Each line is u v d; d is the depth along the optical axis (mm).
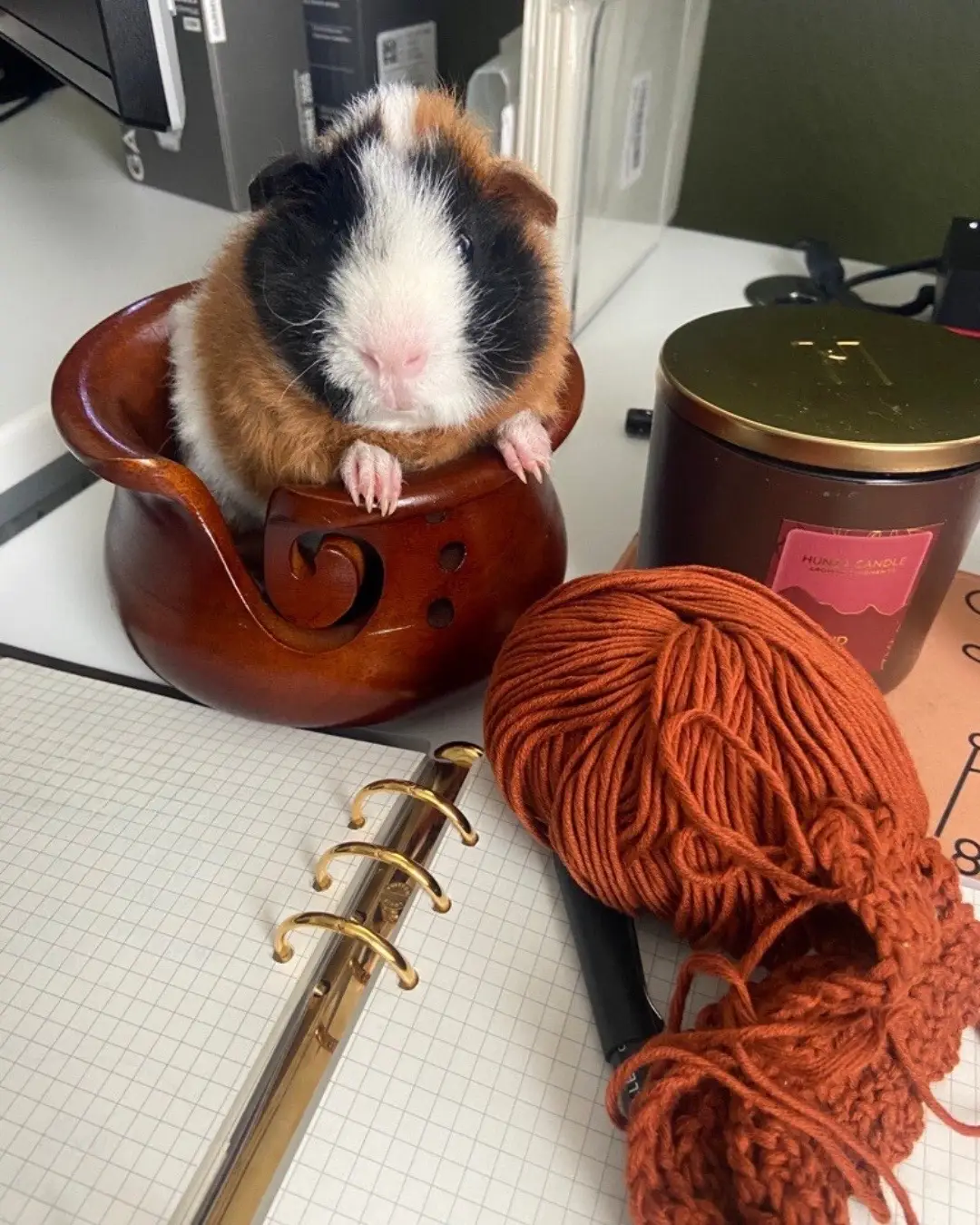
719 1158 278
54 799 416
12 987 346
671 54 783
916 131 824
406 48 820
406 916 375
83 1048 330
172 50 569
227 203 841
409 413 375
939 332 460
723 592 365
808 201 896
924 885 313
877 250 897
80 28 604
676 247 917
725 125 883
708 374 423
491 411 395
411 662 421
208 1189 297
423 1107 319
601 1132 314
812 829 313
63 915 370
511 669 379
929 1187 302
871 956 303
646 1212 275
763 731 331
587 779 340
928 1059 293
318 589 395
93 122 999
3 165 915
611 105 714
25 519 619
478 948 365
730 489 412
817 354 438
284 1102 316
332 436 397
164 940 362
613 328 793
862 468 381
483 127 427
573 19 601
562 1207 296
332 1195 298
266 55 773
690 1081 278
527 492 429
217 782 425
